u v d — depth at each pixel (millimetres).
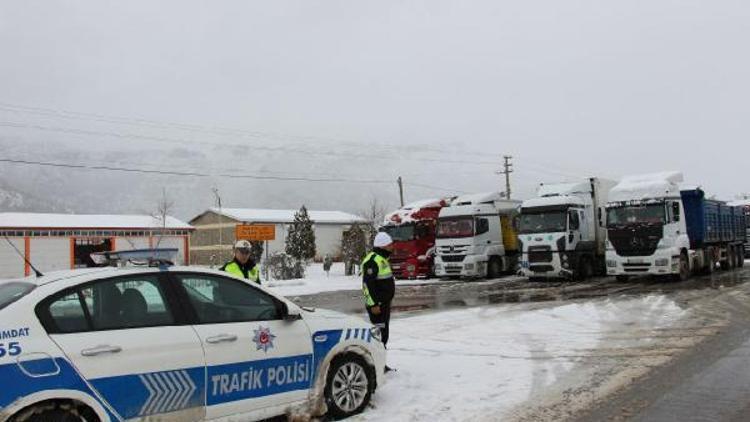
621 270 22406
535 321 13000
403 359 9305
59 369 4797
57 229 44781
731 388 7191
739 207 30234
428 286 24828
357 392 6586
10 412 4590
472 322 13203
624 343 10258
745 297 16453
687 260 22594
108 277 5355
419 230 29469
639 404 6652
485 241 28016
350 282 28719
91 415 4957
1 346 4664
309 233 46875
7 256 42625
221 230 63344
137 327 5289
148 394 5180
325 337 6387
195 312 5652
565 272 23969
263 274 34250
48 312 4969
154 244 49531
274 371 5961
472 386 7570
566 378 7879
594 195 25953
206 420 5500
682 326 11883
